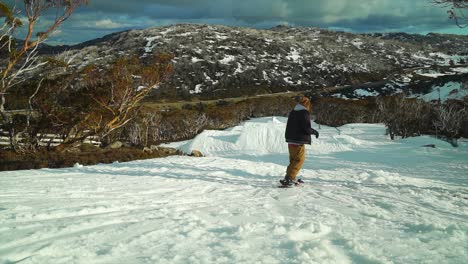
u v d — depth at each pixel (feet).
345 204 15.84
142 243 8.75
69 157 43.78
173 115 148.36
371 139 96.58
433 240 9.84
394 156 58.44
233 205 14.88
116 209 12.66
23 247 7.86
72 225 9.80
